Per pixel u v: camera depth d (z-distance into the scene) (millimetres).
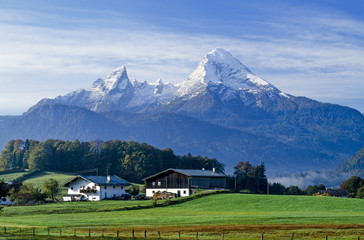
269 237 72062
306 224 83375
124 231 79438
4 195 93125
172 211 114812
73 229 83438
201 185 165875
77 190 168125
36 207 126250
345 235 73000
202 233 75938
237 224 84938
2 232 82000
